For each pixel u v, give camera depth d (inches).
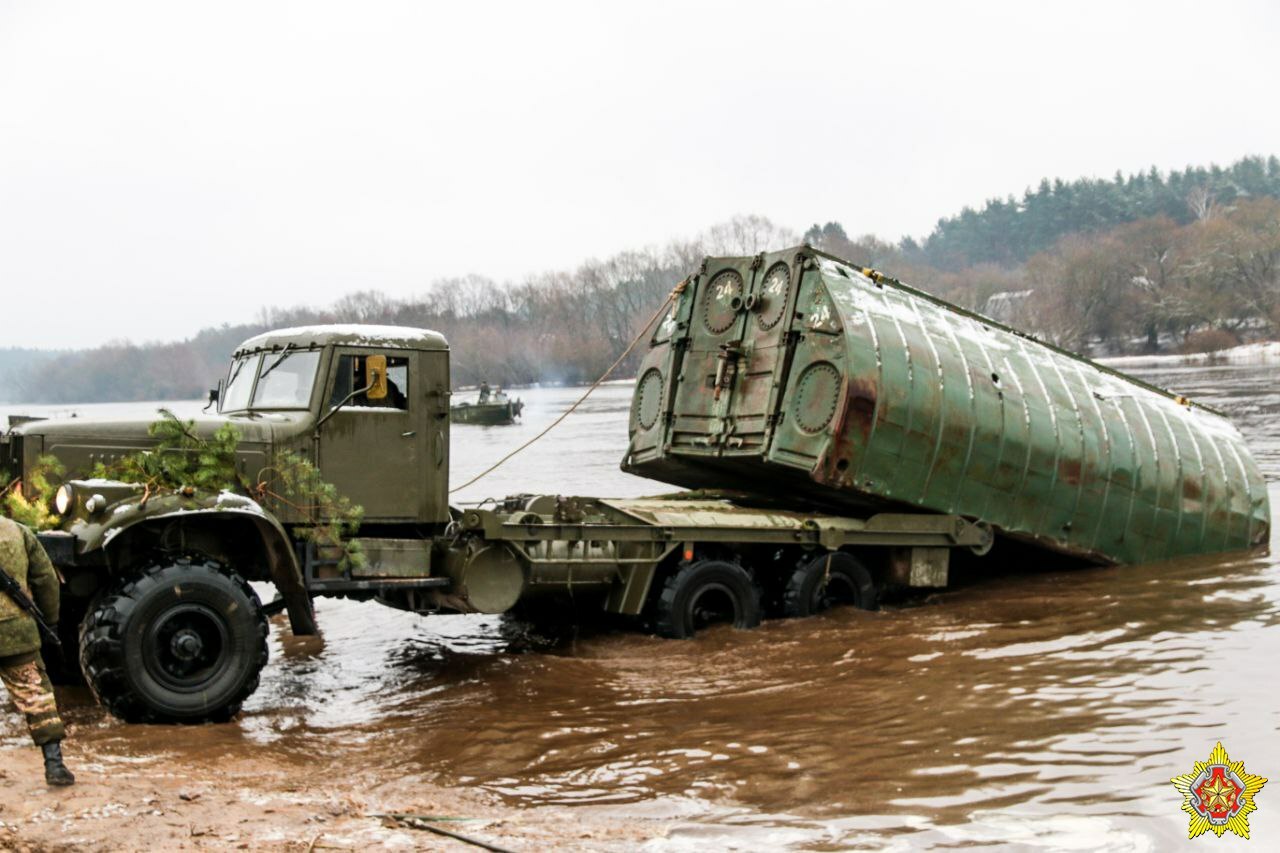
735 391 466.9
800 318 445.1
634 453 517.7
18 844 205.0
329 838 210.2
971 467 457.7
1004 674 333.7
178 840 207.3
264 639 311.6
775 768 257.0
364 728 302.8
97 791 234.1
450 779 257.8
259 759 270.5
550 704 324.5
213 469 330.3
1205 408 576.1
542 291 4141.2
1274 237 3870.6
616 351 3742.6
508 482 959.0
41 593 245.8
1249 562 510.3
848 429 425.1
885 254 5039.4
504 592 376.5
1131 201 6963.6
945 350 458.6
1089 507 492.4
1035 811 224.4
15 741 279.7
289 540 338.3
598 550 396.8
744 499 500.1
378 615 478.6
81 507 309.0
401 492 374.3
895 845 208.7
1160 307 3954.2
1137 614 408.2
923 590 483.2
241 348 394.9
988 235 7234.3
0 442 340.5
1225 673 320.8
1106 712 289.0
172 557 306.0
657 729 294.4
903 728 284.2
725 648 391.9
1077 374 515.2
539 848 207.2
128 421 339.6
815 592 437.1
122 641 290.8
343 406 365.4
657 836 214.8
